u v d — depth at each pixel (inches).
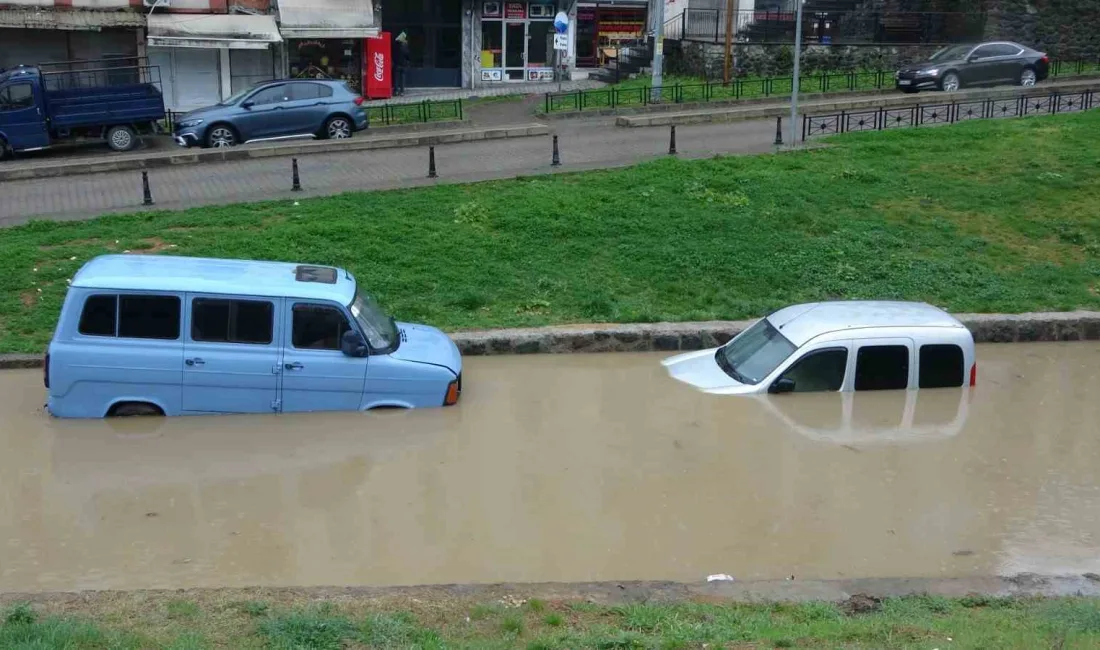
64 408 366.9
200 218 611.5
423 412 384.5
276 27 1149.1
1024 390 421.7
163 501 316.5
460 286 521.0
